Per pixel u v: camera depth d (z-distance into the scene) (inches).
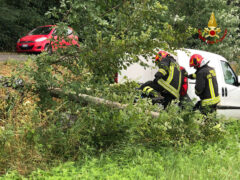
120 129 208.8
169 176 172.2
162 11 217.2
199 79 287.9
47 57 205.5
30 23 890.7
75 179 161.0
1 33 797.9
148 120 222.2
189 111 253.0
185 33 218.1
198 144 231.1
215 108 292.5
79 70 213.3
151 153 205.0
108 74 220.5
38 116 194.4
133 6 223.6
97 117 201.6
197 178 173.9
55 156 190.9
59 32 199.6
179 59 314.3
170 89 283.7
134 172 171.5
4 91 218.7
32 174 163.5
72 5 197.9
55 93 217.5
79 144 206.1
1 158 172.4
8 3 948.0
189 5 616.1
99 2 216.5
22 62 222.1
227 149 239.9
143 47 205.3
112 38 202.1
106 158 190.1
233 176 178.9
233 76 360.5
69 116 215.2
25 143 181.0
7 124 184.5
